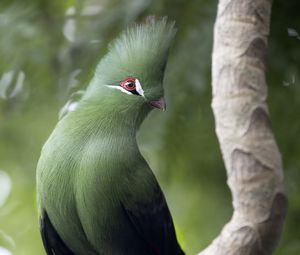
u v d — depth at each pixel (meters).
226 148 7.30
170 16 11.33
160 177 12.48
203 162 12.75
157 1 11.25
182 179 13.14
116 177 7.68
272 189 7.13
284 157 12.29
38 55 11.95
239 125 7.25
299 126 12.14
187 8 11.34
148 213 8.08
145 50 7.98
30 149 13.40
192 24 11.32
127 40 8.10
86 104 7.98
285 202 7.20
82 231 7.99
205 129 12.15
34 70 12.17
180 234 13.48
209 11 11.32
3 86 12.34
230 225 7.20
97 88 8.03
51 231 8.22
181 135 11.90
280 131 12.22
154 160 12.23
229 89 7.34
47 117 12.85
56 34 12.09
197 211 13.41
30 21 12.08
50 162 7.73
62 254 8.41
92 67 11.76
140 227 8.12
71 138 7.74
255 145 7.20
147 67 7.91
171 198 13.43
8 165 13.68
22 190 14.05
